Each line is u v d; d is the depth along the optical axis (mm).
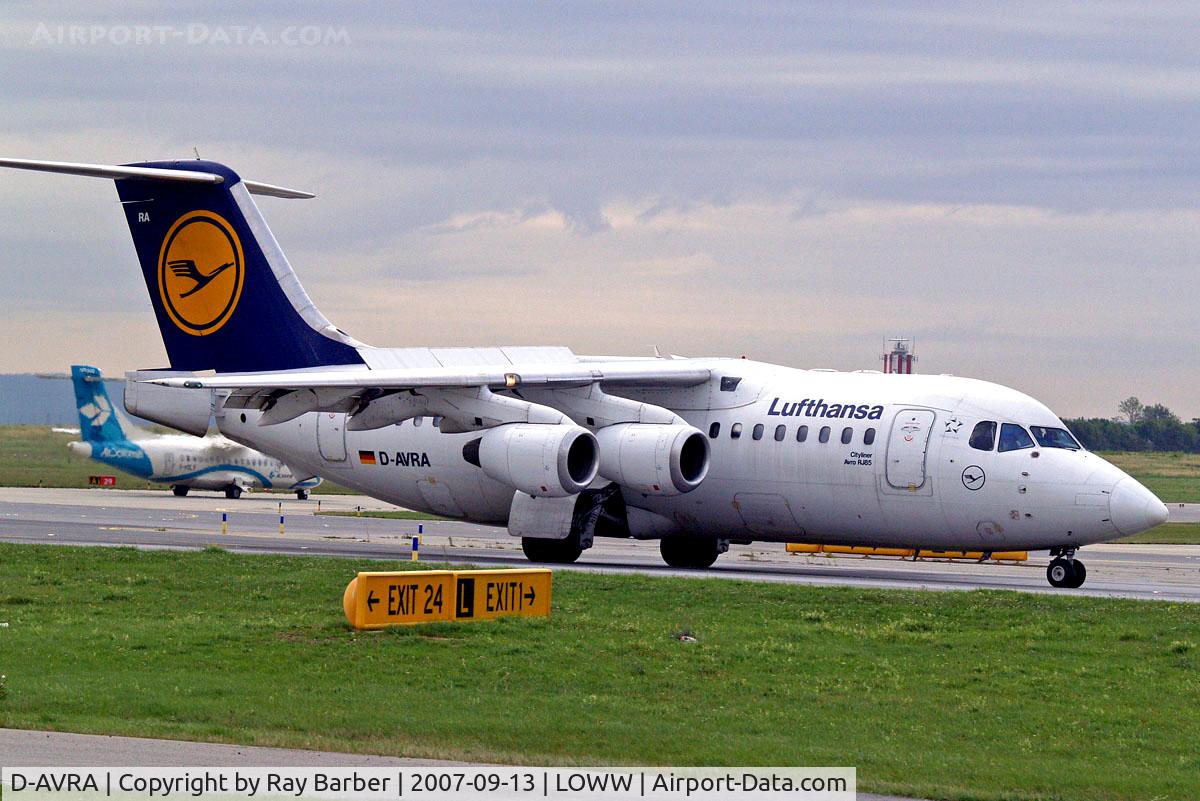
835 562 151375
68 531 153375
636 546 167125
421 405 119750
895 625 83688
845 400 117250
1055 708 64438
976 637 80562
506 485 123438
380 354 127312
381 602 76688
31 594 91438
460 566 106312
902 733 59094
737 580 100938
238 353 131375
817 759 53688
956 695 66438
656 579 100375
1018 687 68375
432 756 51469
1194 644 78188
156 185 132375
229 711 57875
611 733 56469
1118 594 104438
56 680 63125
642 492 119500
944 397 113688
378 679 65875
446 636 75938
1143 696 67188
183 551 115125
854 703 64250
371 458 133250
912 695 66250
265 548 136000
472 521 133250
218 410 137625
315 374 117312
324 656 70250
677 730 57688
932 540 114062
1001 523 110125
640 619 83500
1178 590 111188
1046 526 108562
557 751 53844
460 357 129125
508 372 116938
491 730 56281
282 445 138250
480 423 118875
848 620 85750
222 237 130875
